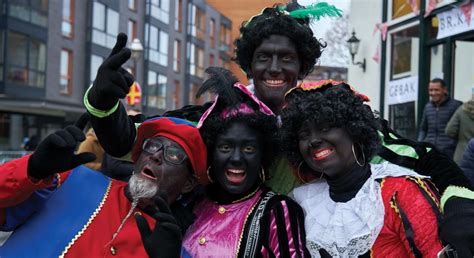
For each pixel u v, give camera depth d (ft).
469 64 20.16
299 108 6.44
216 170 6.83
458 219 5.62
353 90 6.73
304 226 6.60
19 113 55.16
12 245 6.12
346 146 6.35
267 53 7.52
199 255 6.57
